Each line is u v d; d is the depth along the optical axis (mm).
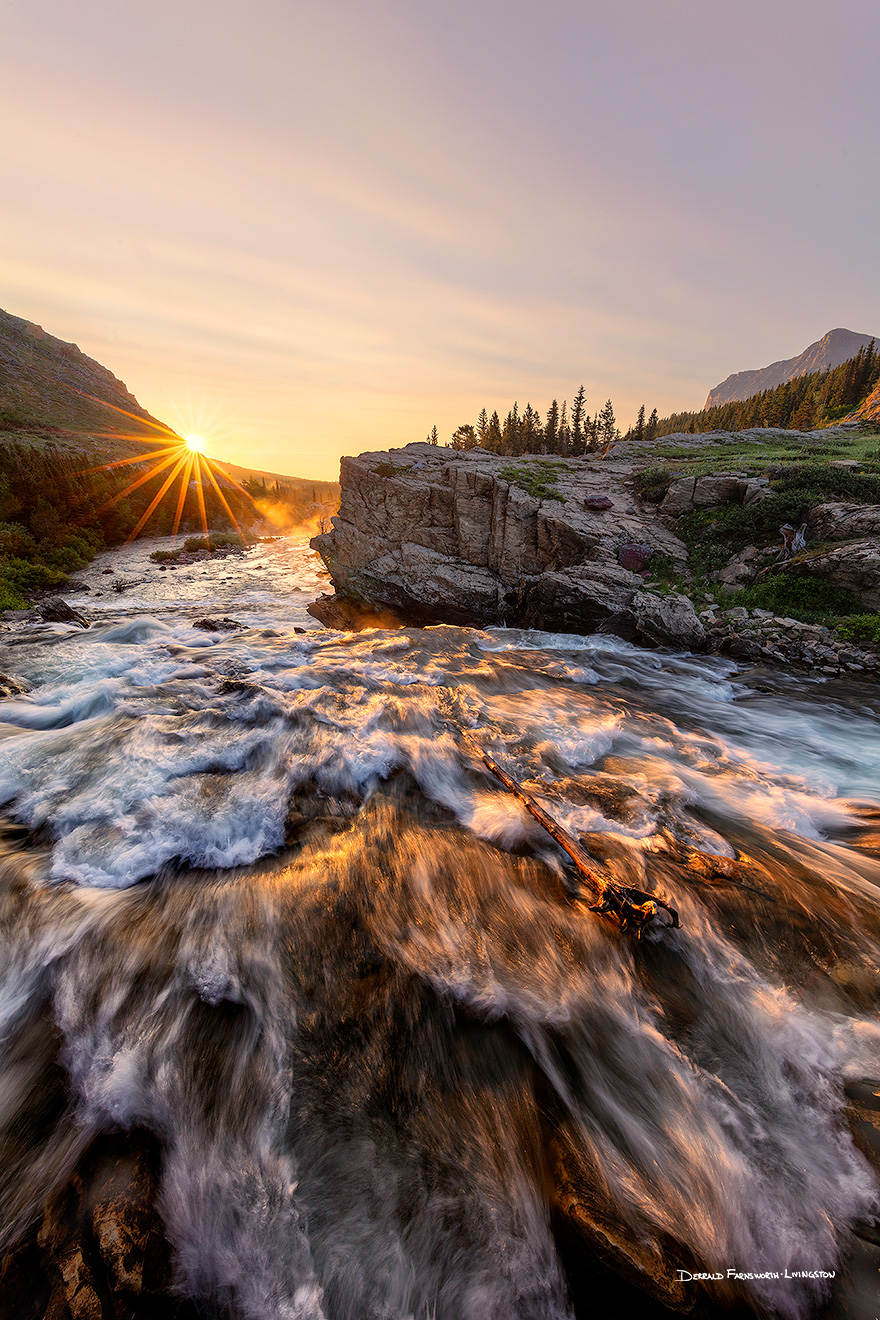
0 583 24484
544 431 68250
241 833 5410
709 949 4305
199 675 10320
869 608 14398
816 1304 2527
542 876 4984
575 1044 3586
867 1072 3473
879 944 4402
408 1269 2580
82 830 5332
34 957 3936
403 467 29500
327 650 12648
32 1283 2379
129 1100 3143
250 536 69500
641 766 7363
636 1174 2930
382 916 4461
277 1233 2662
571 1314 2506
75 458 75625
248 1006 3676
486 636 15047
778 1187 2889
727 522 18938
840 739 9008
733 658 14023
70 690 9430
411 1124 3117
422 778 6625
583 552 20016
